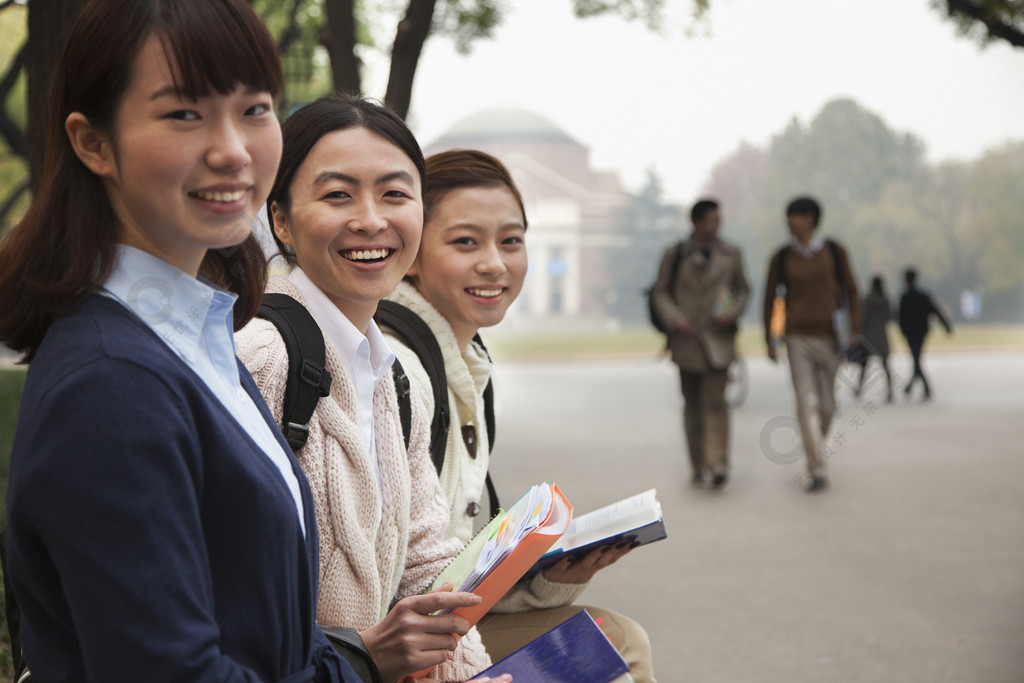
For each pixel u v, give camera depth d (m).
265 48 1.23
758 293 92.81
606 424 13.57
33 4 4.21
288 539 1.26
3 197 27.94
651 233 99.12
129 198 1.21
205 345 1.31
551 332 80.62
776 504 7.64
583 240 98.81
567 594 2.23
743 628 4.75
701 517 7.21
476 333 2.52
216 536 1.21
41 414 1.10
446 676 1.85
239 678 1.16
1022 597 5.15
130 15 1.17
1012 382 19.45
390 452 1.82
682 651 4.45
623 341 53.22
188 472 1.15
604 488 8.43
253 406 1.41
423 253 2.29
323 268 1.79
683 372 8.56
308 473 1.64
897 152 96.50
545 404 16.78
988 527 6.76
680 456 10.35
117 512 1.08
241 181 1.23
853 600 5.16
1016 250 76.88
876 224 82.12
